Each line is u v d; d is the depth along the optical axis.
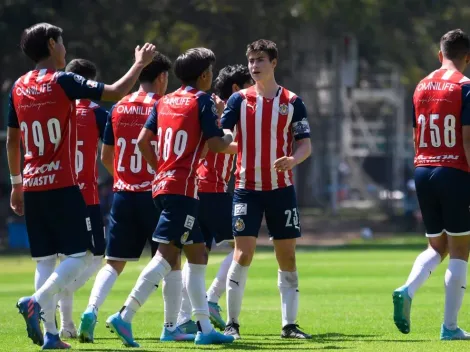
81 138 31.41
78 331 29.44
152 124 27.59
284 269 30.00
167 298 28.95
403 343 27.11
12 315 37.53
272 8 134.75
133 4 126.25
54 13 121.44
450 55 28.58
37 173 25.62
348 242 116.38
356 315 36.59
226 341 27.72
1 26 117.69
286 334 29.62
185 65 27.20
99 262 31.38
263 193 29.44
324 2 138.25
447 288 28.28
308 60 153.62
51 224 25.91
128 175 29.55
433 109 28.09
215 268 65.50
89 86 25.33
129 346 26.48
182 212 26.50
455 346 26.08
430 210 28.72
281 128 29.23
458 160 28.00
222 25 134.88
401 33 161.75
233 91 33.56
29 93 25.59
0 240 121.12
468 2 161.62
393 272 63.28
